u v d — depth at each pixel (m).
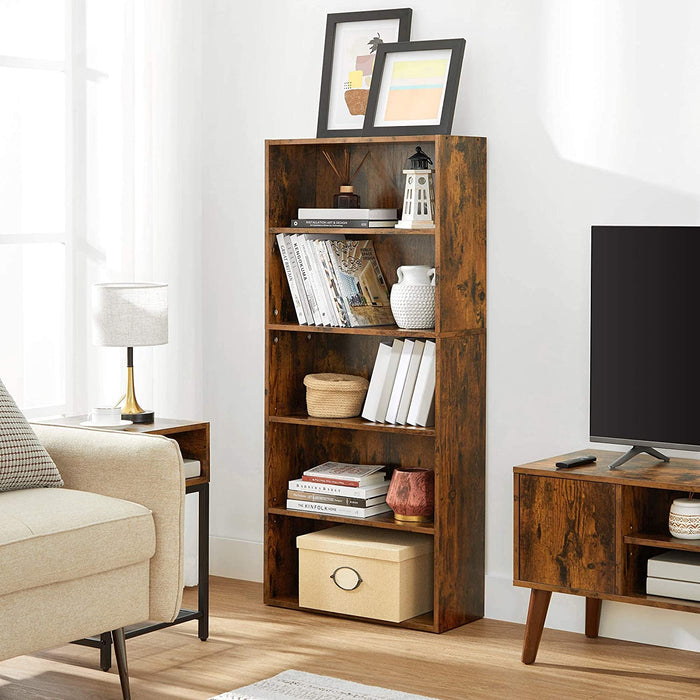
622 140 3.79
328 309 4.06
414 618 4.00
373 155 4.26
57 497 3.25
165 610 3.36
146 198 4.39
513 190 4.00
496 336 4.07
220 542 4.71
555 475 3.50
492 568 4.12
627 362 3.58
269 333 4.18
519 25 3.95
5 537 2.94
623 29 3.77
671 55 3.69
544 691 3.37
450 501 3.91
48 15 4.25
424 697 3.29
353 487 4.07
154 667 3.55
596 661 3.65
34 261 4.29
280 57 4.48
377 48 4.10
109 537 3.17
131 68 4.33
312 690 3.33
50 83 4.28
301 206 4.31
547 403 3.99
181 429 3.79
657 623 3.81
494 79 4.01
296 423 4.20
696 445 3.49
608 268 3.59
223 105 4.62
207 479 3.85
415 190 3.91
